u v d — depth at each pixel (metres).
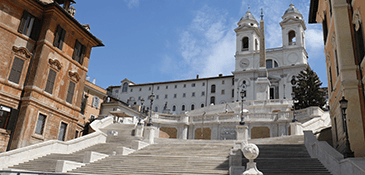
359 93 15.92
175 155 19.72
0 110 21.80
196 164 16.27
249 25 78.56
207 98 81.88
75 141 24.17
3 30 22.64
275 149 19.77
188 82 86.12
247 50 77.12
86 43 31.00
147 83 90.88
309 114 34.72
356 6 16.53
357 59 16.52
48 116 25.14
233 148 19.48
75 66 29.22
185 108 83.75
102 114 55.62
